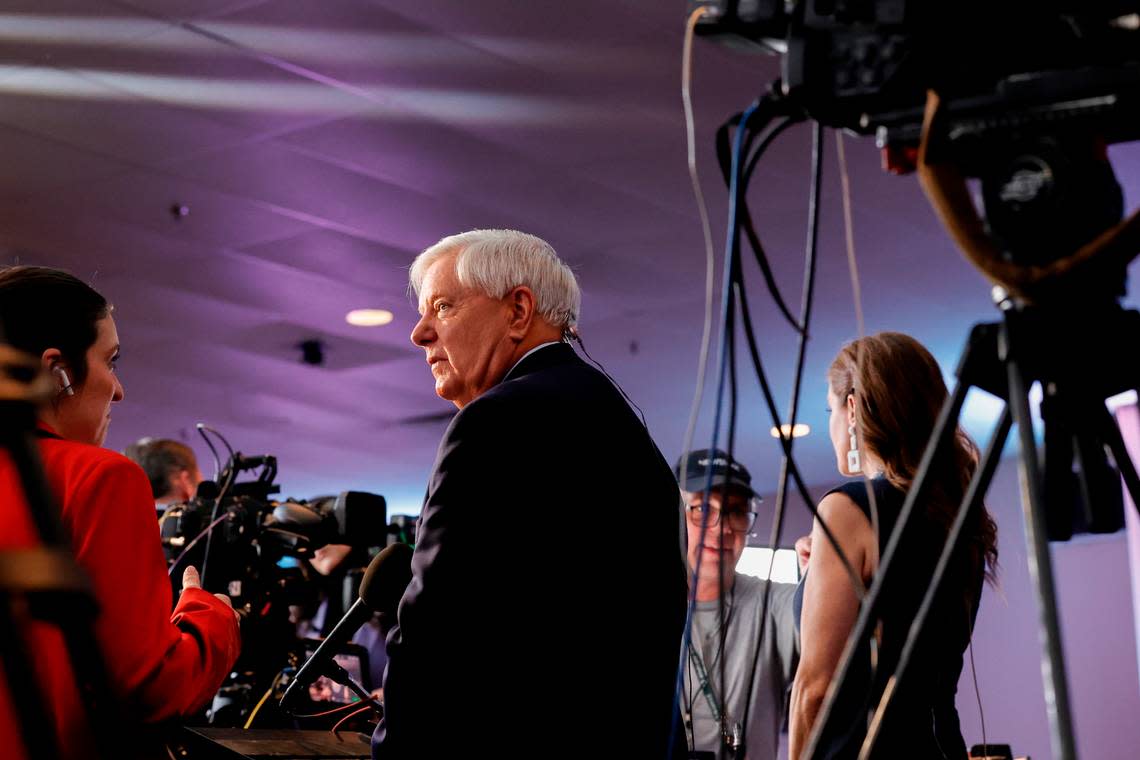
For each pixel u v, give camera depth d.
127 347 8.41
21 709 0.77
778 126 1.32
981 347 1.20
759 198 5.92
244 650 2.73
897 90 1.23
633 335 8.05
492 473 1.79
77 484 1.60
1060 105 1.16
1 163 5.80
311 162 5.79
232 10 4.55
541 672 1.75
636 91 5.03
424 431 10.38
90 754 1.46
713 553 3.32
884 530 2.01
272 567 2.80
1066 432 1.23
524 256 2.12
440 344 2.12
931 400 2.11
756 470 11.51
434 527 1.79
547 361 2.03
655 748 1.85
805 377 8.71
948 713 2.06
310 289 7.37
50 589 0.76
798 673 2.04
